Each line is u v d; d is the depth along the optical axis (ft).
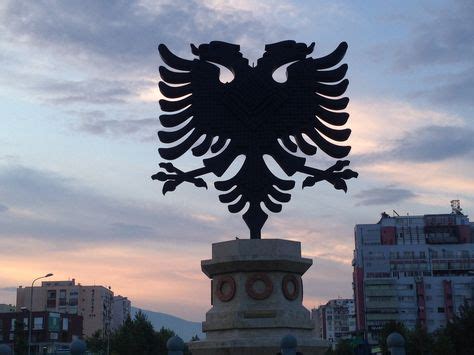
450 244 424.87
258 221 100.22
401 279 409.90
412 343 261.24
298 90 103.65
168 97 103.40
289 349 76.74
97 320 526.57
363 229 442.50
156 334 310.24
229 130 102.22
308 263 97.86
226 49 104.27
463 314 262.67
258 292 94.07
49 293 532.73
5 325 396.37
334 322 607.37
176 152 102.17
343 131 103.09
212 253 98.32
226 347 89.66
